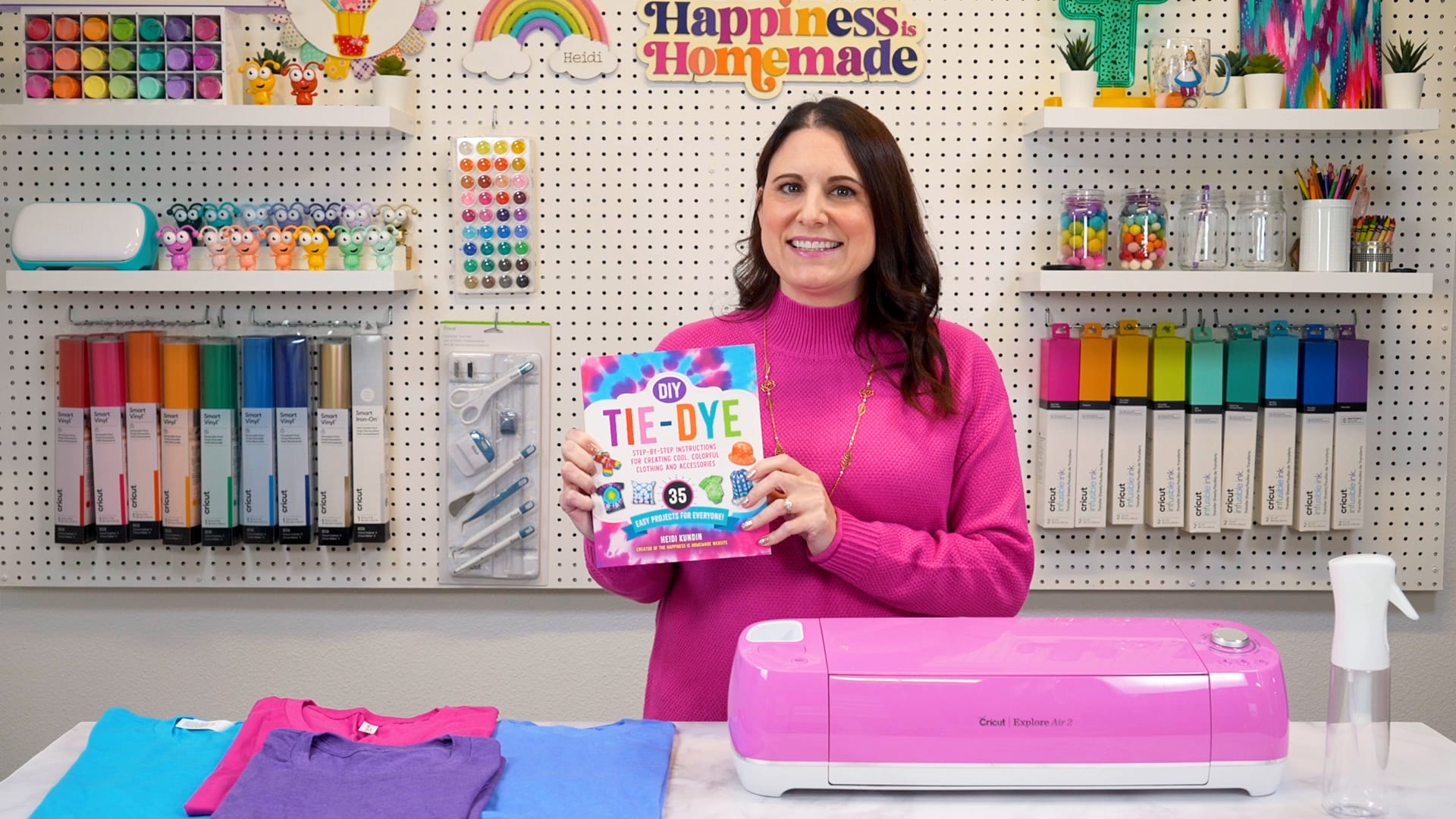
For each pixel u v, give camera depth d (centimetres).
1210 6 233
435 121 235
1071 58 222
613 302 238
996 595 155
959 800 119
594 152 236
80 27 221
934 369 162
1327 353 229
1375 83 229
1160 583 240
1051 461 230
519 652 248
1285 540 240
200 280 217
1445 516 243
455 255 236
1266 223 224
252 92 223
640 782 120
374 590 246
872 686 118
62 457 231
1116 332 235
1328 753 116
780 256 152
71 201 234
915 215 156
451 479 236
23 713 247
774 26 233
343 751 121
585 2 233
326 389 230
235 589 246
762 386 162
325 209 230
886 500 157
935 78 234
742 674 121
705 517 142
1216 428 229
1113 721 117
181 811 114
